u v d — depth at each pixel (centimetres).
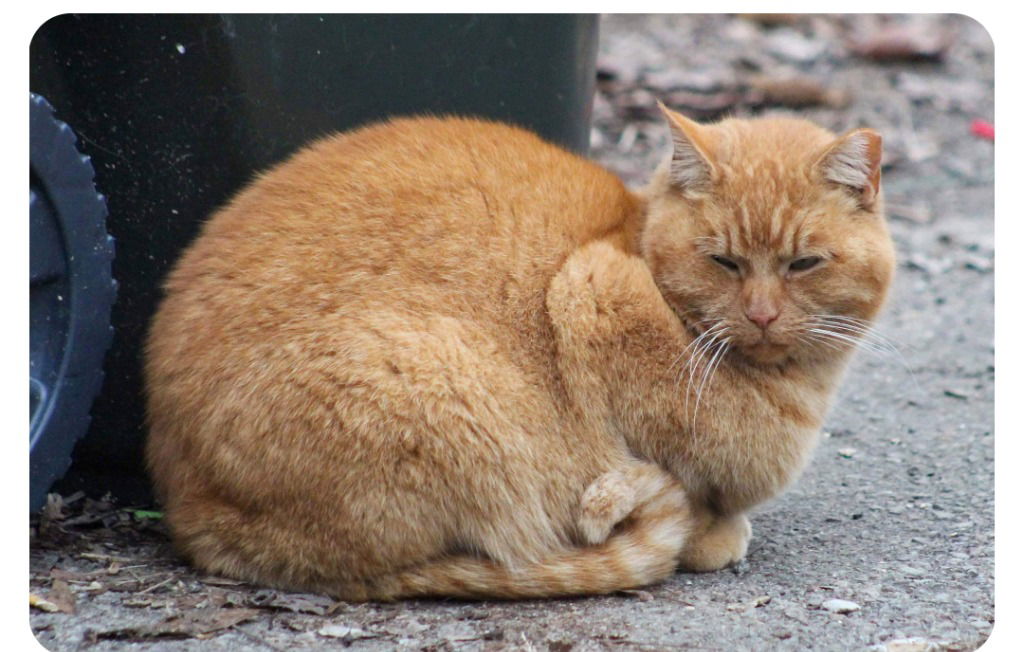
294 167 715
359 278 657
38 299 685
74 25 759
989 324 1225
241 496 647
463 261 673
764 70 1833
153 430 696
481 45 872
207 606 634
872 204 688
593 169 752
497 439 649
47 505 774
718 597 671
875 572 714
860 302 692
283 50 793
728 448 695
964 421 1004
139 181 786
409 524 639
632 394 682
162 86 772
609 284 679
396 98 850
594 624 625
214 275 674
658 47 1869
